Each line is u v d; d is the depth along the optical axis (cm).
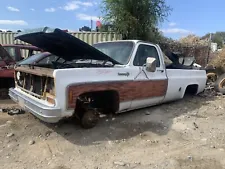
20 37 441
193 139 436
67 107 379
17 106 586
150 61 497
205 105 670
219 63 1404
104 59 482
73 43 431
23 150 368
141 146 401
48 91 390
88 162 344
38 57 583
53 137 414
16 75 499
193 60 760
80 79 397
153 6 1235
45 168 322
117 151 381
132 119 514
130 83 478
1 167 321
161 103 606
